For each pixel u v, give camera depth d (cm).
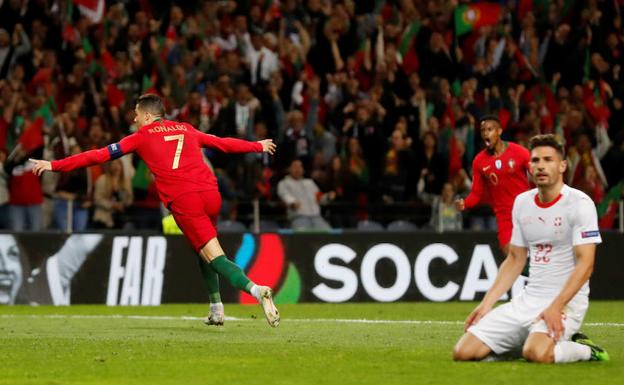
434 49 7844
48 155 6266
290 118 6944
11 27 7356
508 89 7838
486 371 2528
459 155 6931
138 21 7494
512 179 4612
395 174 6831
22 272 5819
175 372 2553
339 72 7662
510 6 8369
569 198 2714
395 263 6181
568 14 8412
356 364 2697
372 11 8169
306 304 5962
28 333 3738
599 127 7694
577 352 2669
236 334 3691
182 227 3666
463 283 6250
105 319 4631
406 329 3991
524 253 2817
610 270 6397
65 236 5869
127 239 5928
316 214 6469
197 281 5988
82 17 7525
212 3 7869
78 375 2505
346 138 6988
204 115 6944
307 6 8056
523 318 2720
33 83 7044
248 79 7544
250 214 6500
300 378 2439
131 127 6819
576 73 8125
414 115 7300
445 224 6512
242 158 6738
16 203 6150
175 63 7431
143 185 6506
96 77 7175
